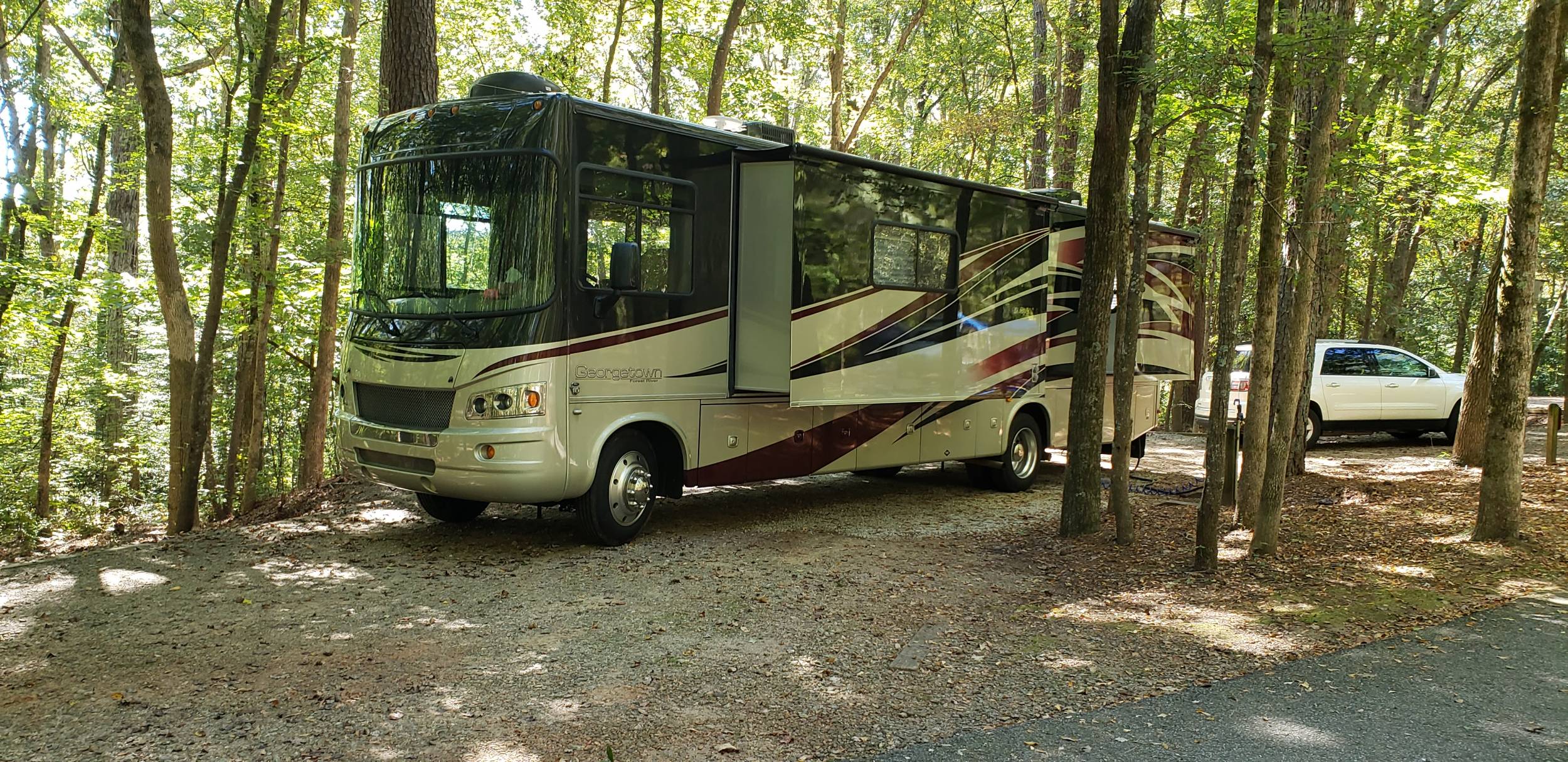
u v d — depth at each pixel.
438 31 18.83
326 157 15.70
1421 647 4.97
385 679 4.48
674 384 7.51
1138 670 4.63
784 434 8.34
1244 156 6.44
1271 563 6.73
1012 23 23.39
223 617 5.47
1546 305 28.22
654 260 7.35
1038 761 3.62
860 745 3.76
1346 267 16.44
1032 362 10.12
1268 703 4.21
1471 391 11.81
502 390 6.62
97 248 16.58
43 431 15.70
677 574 6.51
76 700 4.18
